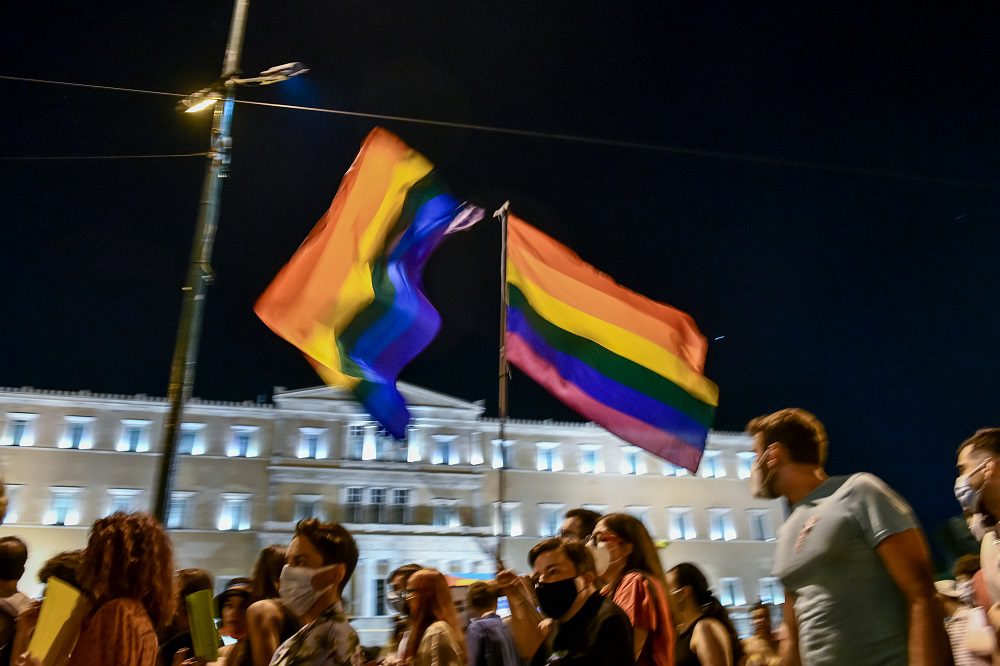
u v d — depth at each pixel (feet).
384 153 30.01
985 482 11.47
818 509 10.94
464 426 166.81
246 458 153.69
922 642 9.45
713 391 31.55
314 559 13.42
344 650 12.71
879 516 10.24
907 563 9.92
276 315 26.25
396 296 28.50
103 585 11.39
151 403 154.71
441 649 14.29
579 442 172.96
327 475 154.61
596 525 18.31
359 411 161.99
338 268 27.73
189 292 30.78
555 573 13.32
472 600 22.29
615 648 12.48
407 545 151.84
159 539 12.23
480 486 161.99
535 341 32.17
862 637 9.99
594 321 32.17
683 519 172.55
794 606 11.68
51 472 143.74
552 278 33.04
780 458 11.82
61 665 11.01
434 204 30.68
